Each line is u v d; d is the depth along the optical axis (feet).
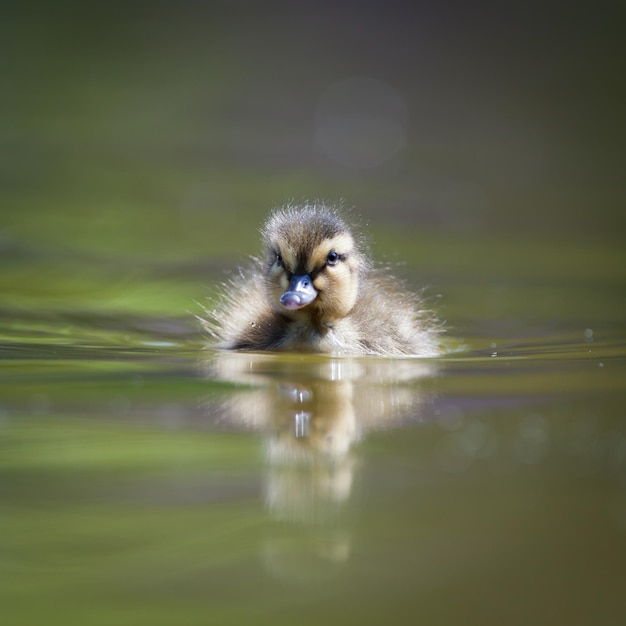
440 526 14.24
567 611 12.39
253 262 15.20
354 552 13.69
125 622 12.19
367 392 14.51
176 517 14.24
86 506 14.26
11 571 13.20
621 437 14.37
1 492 14.28
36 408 14.46
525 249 15.46
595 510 14.25
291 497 14.28
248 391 14.51
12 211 15.58
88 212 15.60
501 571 13.14
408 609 12.48
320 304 14.82
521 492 14.28
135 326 14.88
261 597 12.75
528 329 14.92
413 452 14.34
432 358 14.71
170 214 15.61
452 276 15.24
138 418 14.43
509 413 14.43
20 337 14.79
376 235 15.52
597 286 15.19
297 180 15.97
